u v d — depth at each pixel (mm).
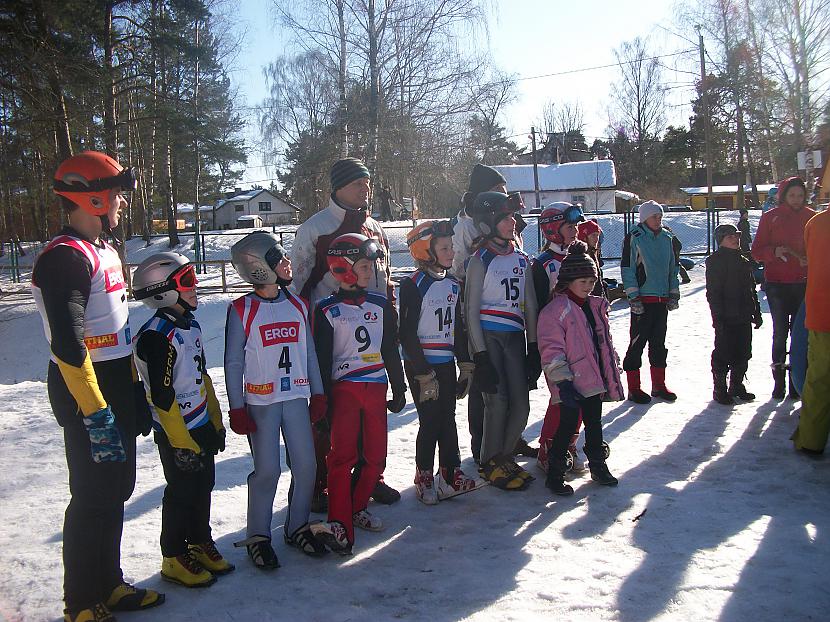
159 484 4930
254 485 3662
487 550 3787
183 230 50031
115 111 25609
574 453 4992
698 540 3771
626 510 4242
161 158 38156
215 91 35250
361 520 4109
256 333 3648
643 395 6711
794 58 26016
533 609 3131
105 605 3117
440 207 26594
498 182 5238
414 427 6297
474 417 5121
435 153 24469
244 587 3443
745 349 6469
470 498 4574
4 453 5699
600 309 4652
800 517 4020
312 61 28750
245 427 3588
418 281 4320
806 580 3281
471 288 4508
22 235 45438
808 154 9438
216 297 18500
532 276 4805
